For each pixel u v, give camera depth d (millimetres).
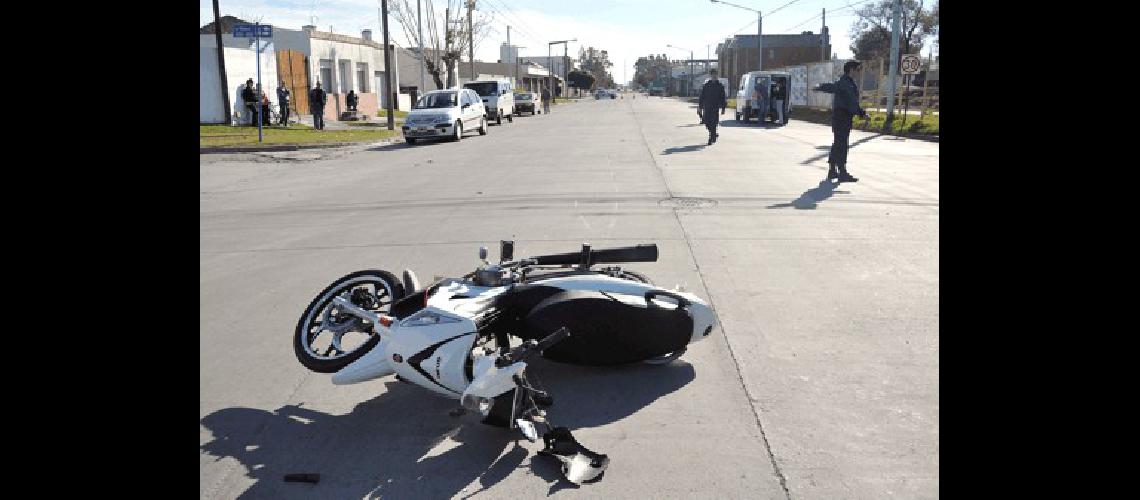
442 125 25156
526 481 3459
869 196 11188
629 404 4219
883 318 5484
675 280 6609
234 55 30484
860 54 74562
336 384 4301
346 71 42000
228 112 30047
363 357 4289
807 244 8000
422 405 4297
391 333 4105
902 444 3668
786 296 6098
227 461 3693
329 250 8367
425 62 50562
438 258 7766
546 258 4945
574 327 4297
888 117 27562
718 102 20906
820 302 5918
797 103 46625
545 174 14875
